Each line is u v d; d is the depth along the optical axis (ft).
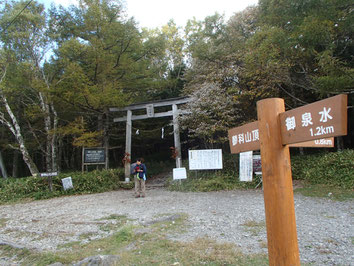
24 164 69.15
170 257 11.41
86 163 40.40
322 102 5.00
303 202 21.66
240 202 23.26
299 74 34.06
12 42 36.52
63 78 35.94
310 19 23.29
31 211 25.32
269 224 6.03
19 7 36.65
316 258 10.88
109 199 29.66
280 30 27.04
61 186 35.45
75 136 47.91
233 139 8.51
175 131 40.52
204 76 40.73
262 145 6.30
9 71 38.78
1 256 13.64
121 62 41.22
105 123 45.73
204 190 30.78
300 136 5.50
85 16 38.29
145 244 13.15
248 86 38.86
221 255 11.25
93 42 36.58
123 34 39.73
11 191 33.73
